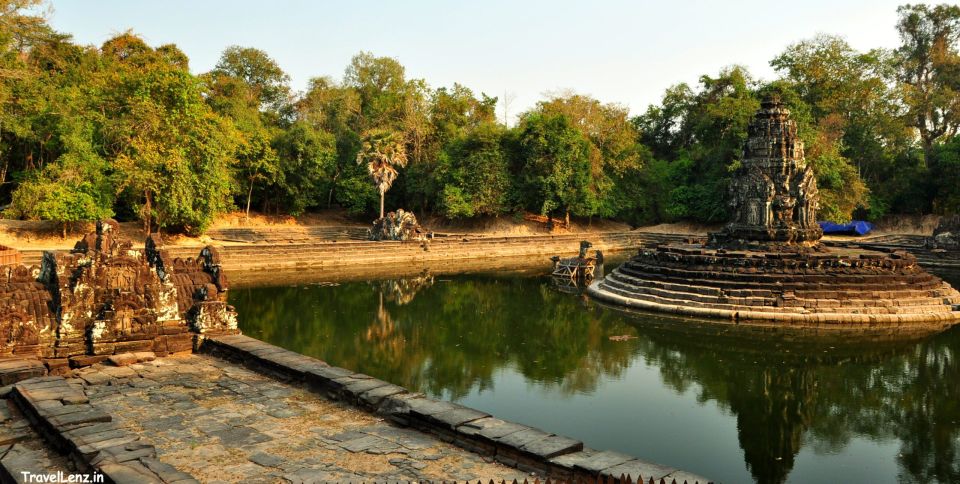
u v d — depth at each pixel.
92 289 15.03
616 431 13.03
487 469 9.12
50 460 9.02
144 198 46.12
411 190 63.91
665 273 29.53
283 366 13.79
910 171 60.28
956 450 12.04
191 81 45.41
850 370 17.86
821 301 25.00
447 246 51.91
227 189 49.09
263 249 42.72
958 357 19.19
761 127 31.86
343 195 62.62
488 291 33.84
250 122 59.97
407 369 17.86
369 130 62.47
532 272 42.94
